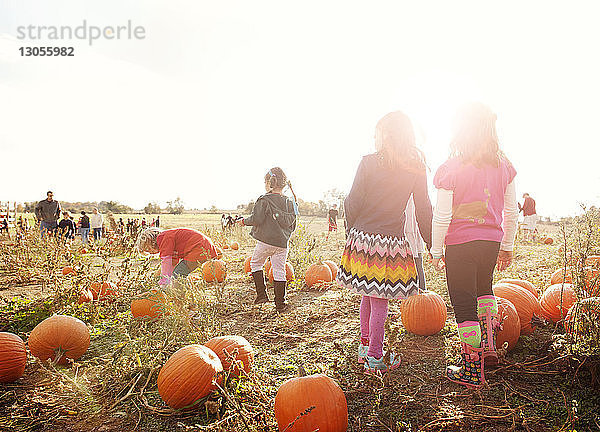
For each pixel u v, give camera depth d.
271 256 5.66
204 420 2.86
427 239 3.51
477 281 3.29
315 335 4.51
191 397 2.91
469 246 3.14
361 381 3.21
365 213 3.43
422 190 3.41
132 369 3.35
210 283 7.38
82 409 3.03
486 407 2.84
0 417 2.94
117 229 18.95
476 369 3.10
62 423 2.88
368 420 2.78
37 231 11.14
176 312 3.96
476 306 3.15
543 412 2.76
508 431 2.60
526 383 3.16
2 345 3.46
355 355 3.81
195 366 2.94
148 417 2.93
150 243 5.64
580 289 3.45
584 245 4.03
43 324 3.87
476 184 3.12
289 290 6.84
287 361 3.79
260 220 5.52
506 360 3.46
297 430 2.54
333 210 18.31
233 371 3.15
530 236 14.09
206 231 15.62
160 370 3.11
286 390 2.65
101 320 5.14
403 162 3.30
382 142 3.37
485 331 3.25
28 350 4.20
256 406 2.87
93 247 12.01
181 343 3.74
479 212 3.13
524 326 4.09
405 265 3.32
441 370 3.46
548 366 3.40
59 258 7.82
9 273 8.77
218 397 2.99
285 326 4.84
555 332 4.07
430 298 4.29
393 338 3.41
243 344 3.41
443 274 6.76
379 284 3.25
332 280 7.25
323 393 2.61
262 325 4.95
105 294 5.84
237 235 17.47
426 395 3.05
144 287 4.59
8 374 3.45
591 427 2.57
